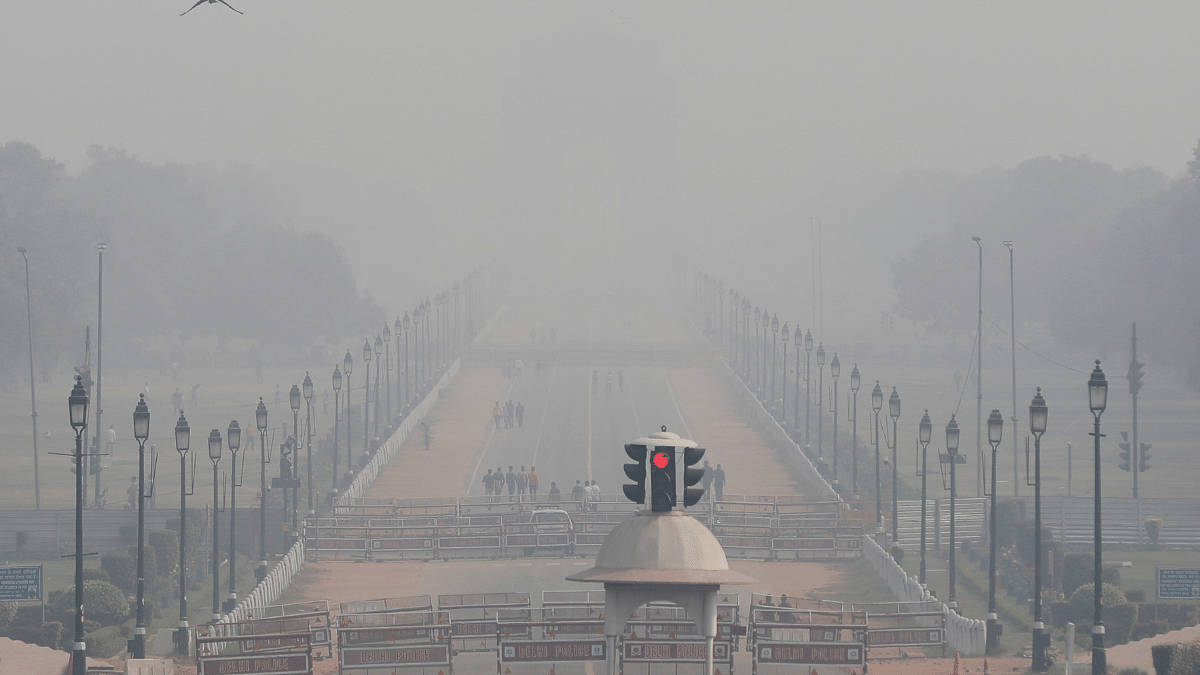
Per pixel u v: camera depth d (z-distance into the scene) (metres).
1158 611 162.88
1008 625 170.38
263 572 197.25
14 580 153.62
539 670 132.25
